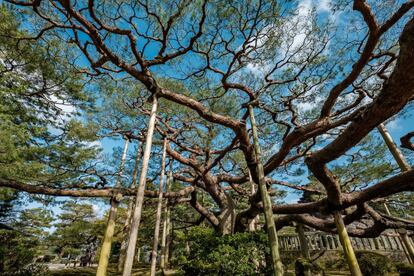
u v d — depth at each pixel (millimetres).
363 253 7641
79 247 20031
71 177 7590
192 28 5734
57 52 6613
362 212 7125
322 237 10828
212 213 10484
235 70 6508
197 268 4824
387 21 4152
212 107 7910
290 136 6156
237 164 11766
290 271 8469
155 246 6105
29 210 13211
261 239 5031
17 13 5766
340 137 4512
